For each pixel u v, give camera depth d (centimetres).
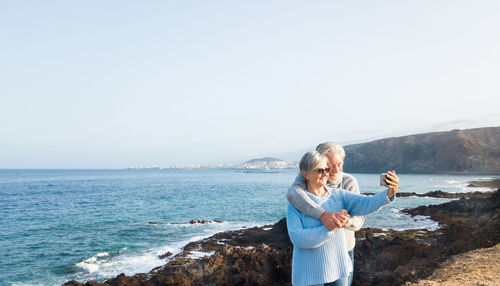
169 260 1339
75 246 1738
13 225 2488
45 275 1252
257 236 1588
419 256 874
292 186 287
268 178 12194
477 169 11994
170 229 2152
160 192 5581
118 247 1664
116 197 4734
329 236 254
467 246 800
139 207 3488
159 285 865
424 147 14412
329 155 350
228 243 1540
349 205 281
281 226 1622
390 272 759
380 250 922
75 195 5150
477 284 481
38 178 13512
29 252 1636
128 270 1248
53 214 3066
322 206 275
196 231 2056
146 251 1541
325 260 267
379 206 262
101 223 2495
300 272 274
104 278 1178
